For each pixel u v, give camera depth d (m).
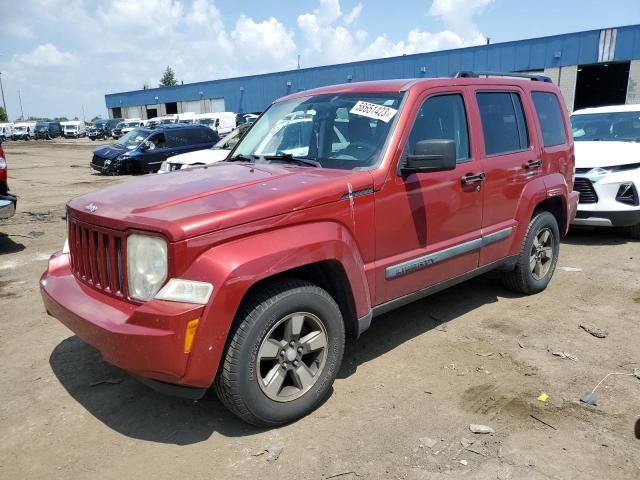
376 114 3.90
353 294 3.43
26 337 4.54
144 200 3.16
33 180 17.75
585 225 7.56
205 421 3.28
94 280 3.22
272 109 4.82
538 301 5.24
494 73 4.95
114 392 3.63
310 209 3.20
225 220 2.87
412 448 2.97
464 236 4.33
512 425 3.17
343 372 3.87
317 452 2.95
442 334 4.48
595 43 30.61
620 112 8.90
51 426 3.25
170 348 2.71
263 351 3.03
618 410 3.31
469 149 4.37
